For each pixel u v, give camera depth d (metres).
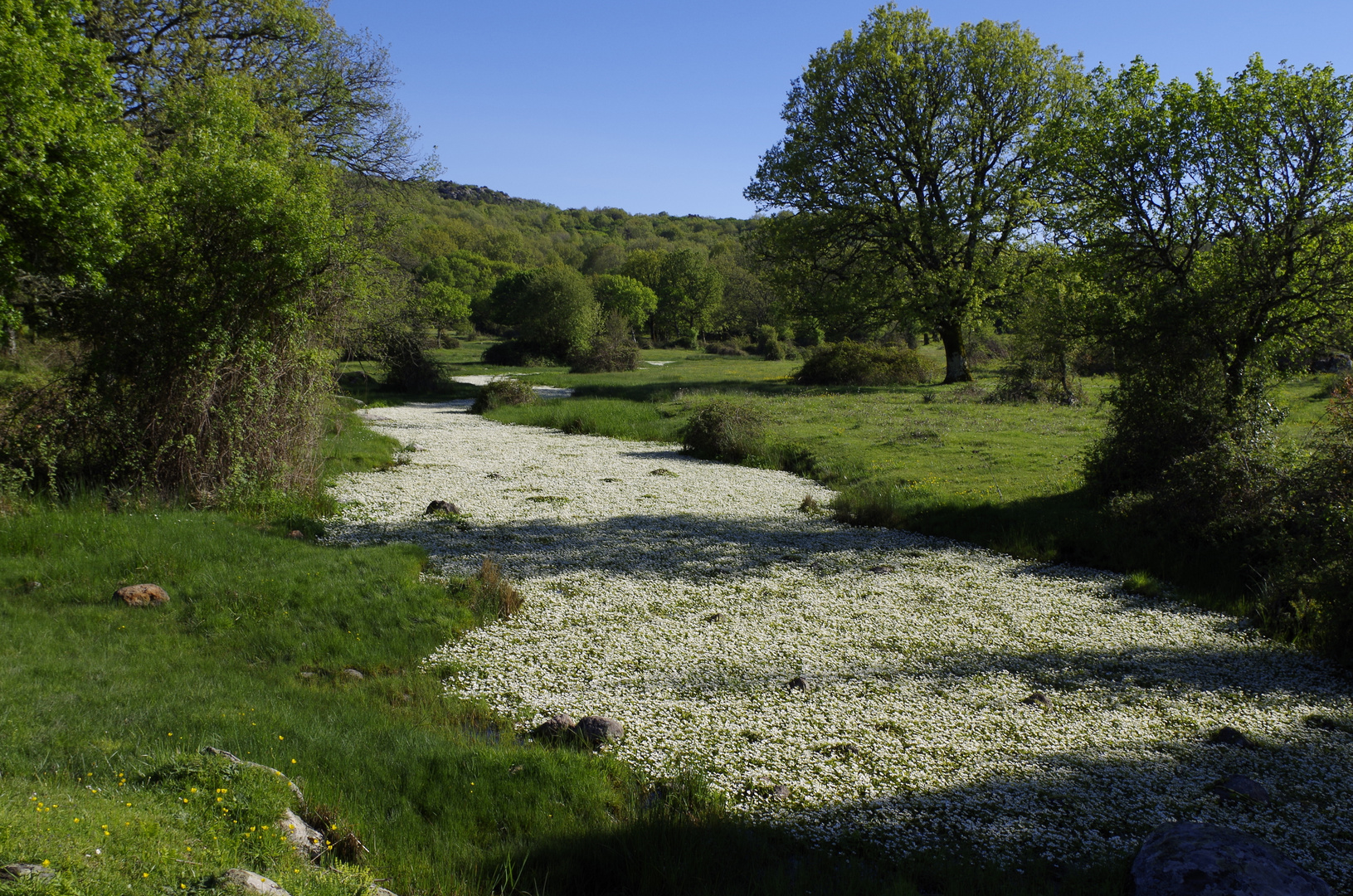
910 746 6.75
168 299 13.35
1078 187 16.23
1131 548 12.42
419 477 19.22
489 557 12.33
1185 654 9.00
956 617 10.06
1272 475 11.95
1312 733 7.14
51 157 12.09
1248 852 4.50
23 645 7.57
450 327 88.31
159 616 8.86
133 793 4.30
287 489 14.61
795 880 4.85
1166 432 14.11
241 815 4.33
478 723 7.08
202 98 15.86
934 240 39.47
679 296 105.75
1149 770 6.42
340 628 9.04
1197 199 14.74
